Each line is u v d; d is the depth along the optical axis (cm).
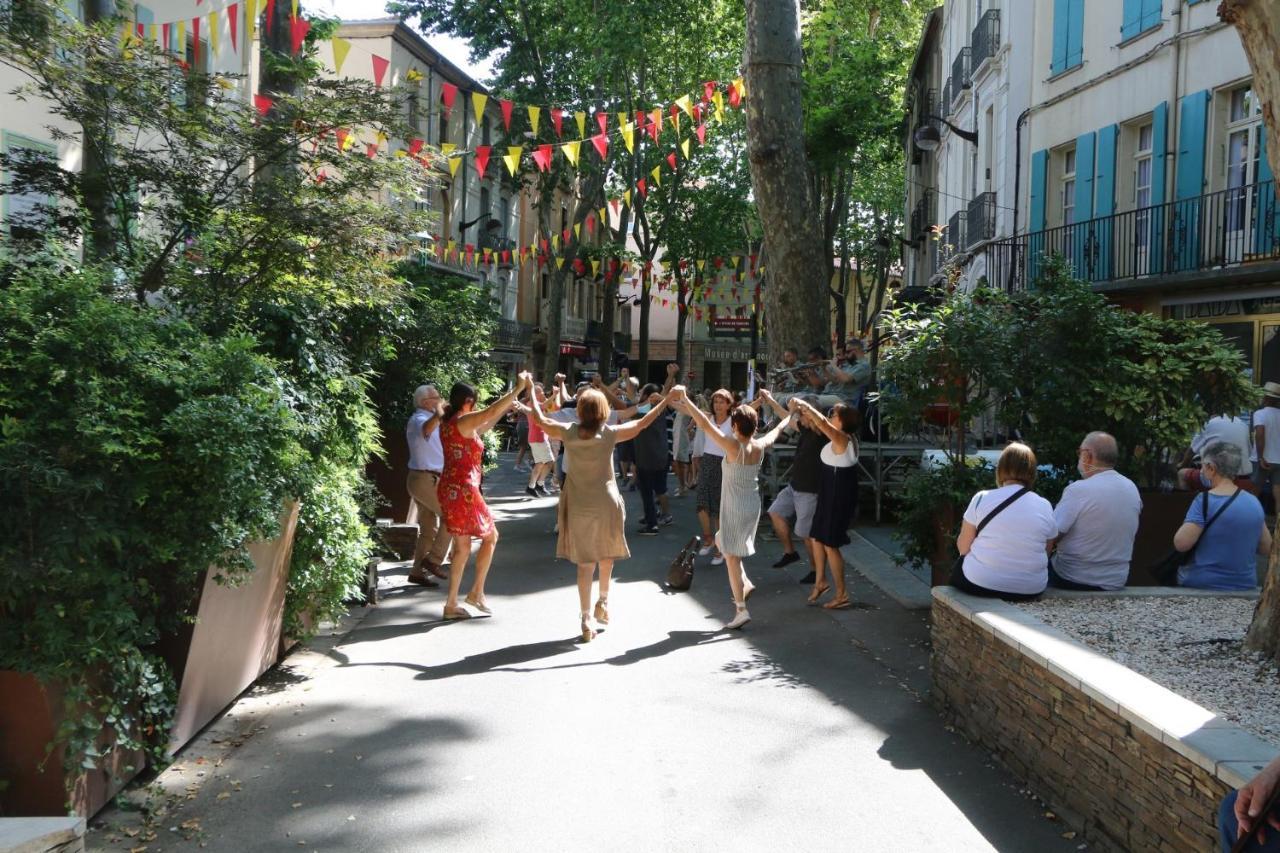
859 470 1487
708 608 910
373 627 830
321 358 737
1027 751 496
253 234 811
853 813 464
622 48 3109
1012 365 823
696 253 4394
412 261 1522
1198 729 378
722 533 836
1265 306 1554
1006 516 611
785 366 1659
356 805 471
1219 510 661
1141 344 823
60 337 437
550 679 678
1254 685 467
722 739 561
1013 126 2261
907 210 4600
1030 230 2166
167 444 478
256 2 980
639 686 663
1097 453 668
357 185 834
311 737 561
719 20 3350
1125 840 409
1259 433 1190
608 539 792
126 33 879
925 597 942
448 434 859
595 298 6750
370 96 814
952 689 591
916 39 4088
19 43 720
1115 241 1861
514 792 487
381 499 896
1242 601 625
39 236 746
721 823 453
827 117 3491
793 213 1745
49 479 405
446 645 771
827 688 661
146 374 470
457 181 4444
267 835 439
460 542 862
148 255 802
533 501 1783
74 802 425
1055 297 832
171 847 427
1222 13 501
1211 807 351
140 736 479
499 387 1516
